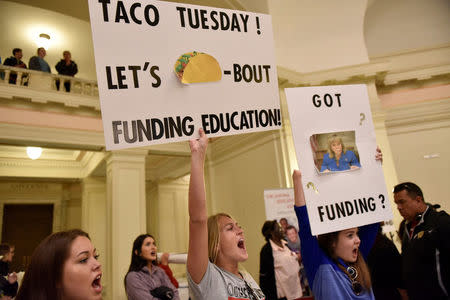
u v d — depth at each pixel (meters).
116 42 1.14
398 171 6.23
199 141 1.13
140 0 1.20
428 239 1.80
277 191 4.16
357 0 5.89
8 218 9.35
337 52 6.30
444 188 5.97
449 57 6.51
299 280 3.46
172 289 2.33
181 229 10.43
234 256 1.24
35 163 8.62
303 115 1.47
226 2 5.02
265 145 5.93
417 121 6.35
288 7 5.73
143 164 6.39
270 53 1.42
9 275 3.54
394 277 2.20
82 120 5.93
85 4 4.78
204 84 1.25
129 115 1.11
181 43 1.24
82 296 0.88
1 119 5.18
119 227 5.82
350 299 1.27
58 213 9.77
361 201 1.48
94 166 7.75
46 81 5.77
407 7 6.71
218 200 7.30
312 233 1.34
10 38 6.82
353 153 1.53
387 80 6.49
